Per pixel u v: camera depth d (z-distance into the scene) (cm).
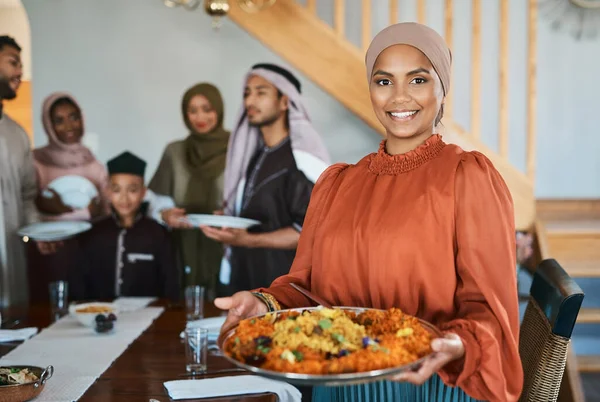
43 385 183
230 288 404
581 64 464
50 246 399
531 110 421
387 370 114
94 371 210
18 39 398
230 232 400
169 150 407
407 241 145
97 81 405
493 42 454
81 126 405
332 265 155
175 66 405
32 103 400
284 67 401
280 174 403
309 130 403
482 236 141
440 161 149
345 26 437
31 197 400
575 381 341
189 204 406
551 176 468
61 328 271
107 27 404
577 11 461
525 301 392
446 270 144
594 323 440
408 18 447
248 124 405
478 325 131
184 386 192
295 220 404
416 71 150
